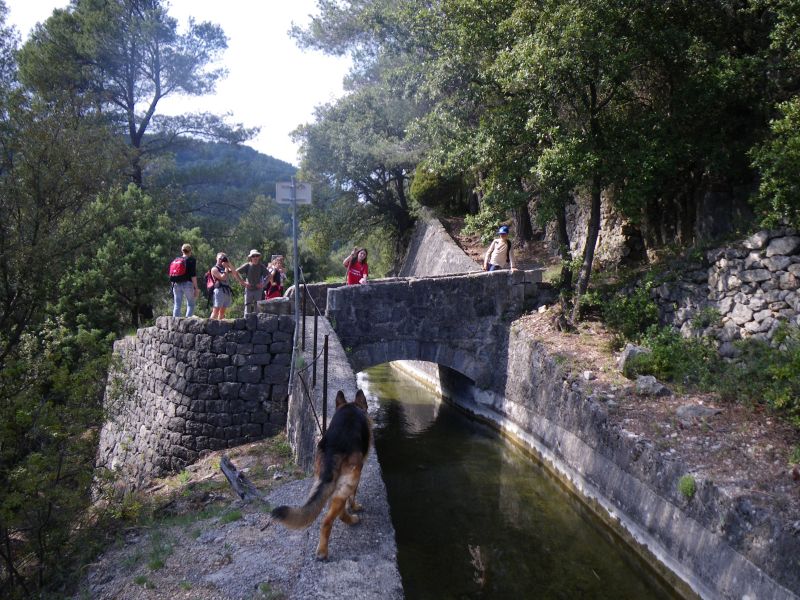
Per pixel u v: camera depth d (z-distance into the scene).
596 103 11.48
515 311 13.49
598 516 8.57
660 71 11.34
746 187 10.48
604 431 8.57
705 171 11.45
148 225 21.62
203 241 23.47
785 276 8.73
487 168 14.06
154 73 27.98
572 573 7.33
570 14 9.96
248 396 10.59
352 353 13.02
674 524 6.82
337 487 4.85
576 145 10.88
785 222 8.76
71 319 19.47
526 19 10.89
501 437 12.93
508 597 6.76
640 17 10.23
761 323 9.02
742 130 10.82
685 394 8.70
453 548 7.95
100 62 26.41
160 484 9.88
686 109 10.42
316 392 8.32
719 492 6.16
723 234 10.59
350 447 5.00
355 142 25.12
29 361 9.16
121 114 27.84
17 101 10.91
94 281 19.58
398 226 31.88
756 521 5.64
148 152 29.38
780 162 8.12
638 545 7.47
